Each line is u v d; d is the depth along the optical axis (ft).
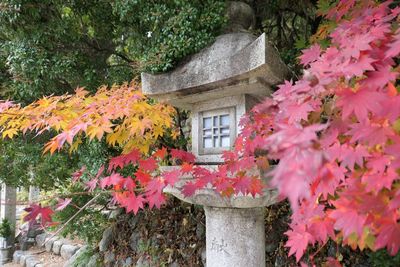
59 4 8.75
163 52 6.26
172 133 8.52
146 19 6.85
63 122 6.12
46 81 8.64
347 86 3.42
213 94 6.02
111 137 6.92
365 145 3.24
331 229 3.76
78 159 10.66
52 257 16.94
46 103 6.73
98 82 9.50
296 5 11.29
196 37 6.12
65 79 9.04
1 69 9.63
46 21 8.71
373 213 2.92
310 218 3.93
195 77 5.86
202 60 5.96
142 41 7.43
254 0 10.03
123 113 5.99
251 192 5.22
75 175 7.61
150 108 6.68
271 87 5.77
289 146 2.25
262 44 4.96
